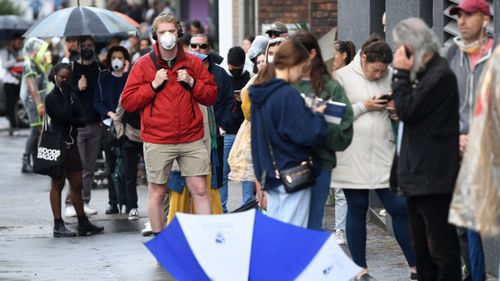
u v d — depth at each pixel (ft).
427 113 40.57
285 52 43.70
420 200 41.75
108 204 85.15
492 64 36.06
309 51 45.27
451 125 40.88
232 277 39.70
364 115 50.72
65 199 85.51
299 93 43.32
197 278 39.96
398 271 54.70
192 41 68.28
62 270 58.49
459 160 41.16
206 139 60.70
